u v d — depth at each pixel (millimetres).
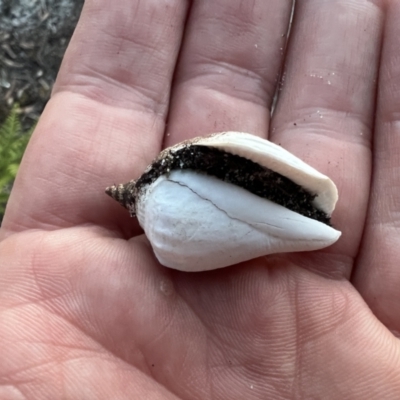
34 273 74
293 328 75
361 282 83
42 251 76
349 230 84
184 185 73
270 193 75
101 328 72
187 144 74
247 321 76
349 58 92
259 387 73
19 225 83
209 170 73
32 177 84
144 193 77
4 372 65
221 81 96
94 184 85
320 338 74
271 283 78
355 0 94
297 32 98
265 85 98
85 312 72
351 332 74
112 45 92
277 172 73
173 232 73
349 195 85
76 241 78
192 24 97
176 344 74
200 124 94
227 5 96
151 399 69
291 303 77
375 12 94
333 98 91
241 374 74
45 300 73
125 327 73
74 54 92
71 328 71
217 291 77
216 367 74
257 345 75
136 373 71
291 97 95
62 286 73
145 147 91
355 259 85
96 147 87
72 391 66
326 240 74
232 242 73
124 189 81
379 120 90
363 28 93
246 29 96
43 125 88
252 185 74
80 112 89
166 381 72
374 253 83
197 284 77
